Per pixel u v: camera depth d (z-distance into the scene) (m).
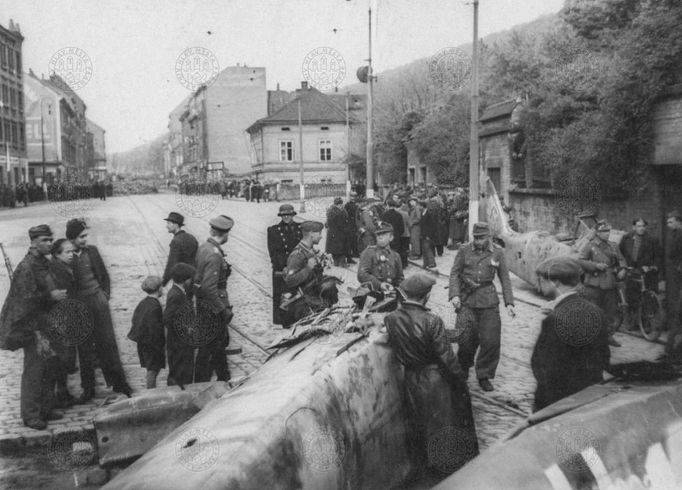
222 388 5.68
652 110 13.55
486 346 7.71
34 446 6.26
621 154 14.07
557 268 4.91
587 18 18.36
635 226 10.33
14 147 61.50
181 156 110.50
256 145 74.00
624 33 15.19
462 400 5.37
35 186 56.72
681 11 13.20
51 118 71.19
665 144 13.28
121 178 107.12
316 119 68.56
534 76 23.25
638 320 10.03
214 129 80.88
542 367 4.86
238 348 9.60
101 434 5.45
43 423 6.54
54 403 7.14
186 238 8.88
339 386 4.58
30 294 6.65
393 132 41.59
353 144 57.16
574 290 4.93
